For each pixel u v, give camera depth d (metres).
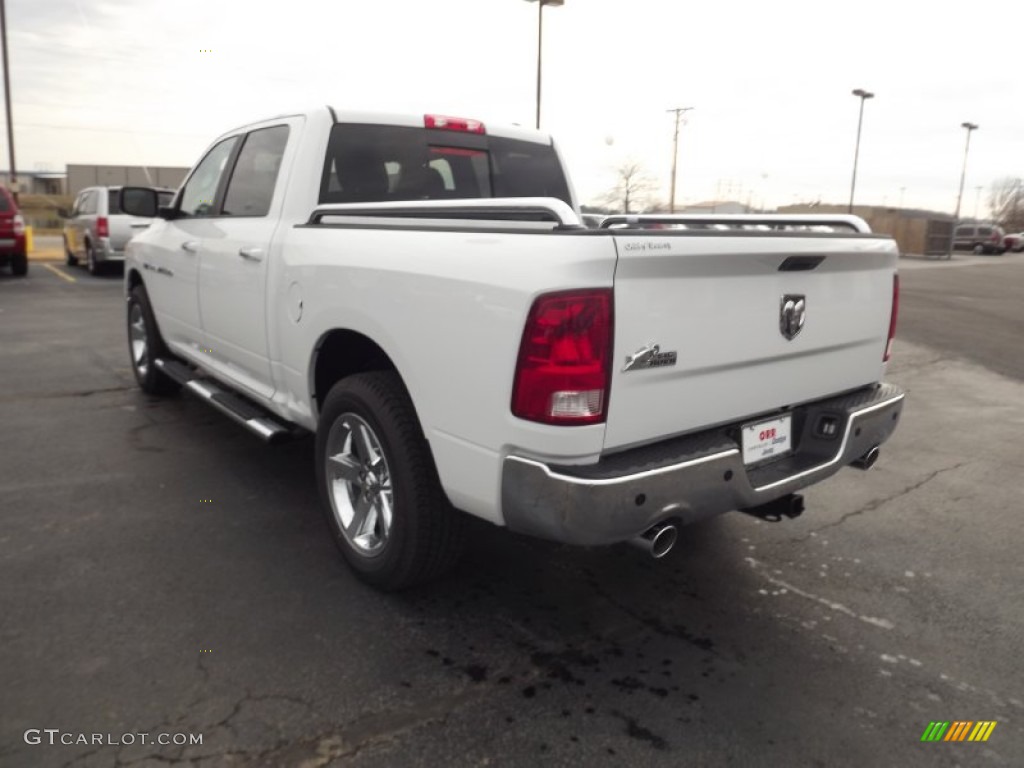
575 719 2.49
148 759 2.24
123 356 7.98
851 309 3.23
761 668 2.81
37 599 3.10
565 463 2.40
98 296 12.72
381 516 3.21
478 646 2.88
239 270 4.08
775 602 3.30
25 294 12.78
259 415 4.19
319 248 3.37
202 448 5.03
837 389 3.30
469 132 4.35
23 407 5.96
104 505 4.07
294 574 3.38
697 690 2.66
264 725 2.40
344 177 3.89
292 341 3.63
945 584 3.49
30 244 21.94
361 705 2.52
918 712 2.58
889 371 8.60
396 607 3.14
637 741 2.39
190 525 3.85
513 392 2.43
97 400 6.22
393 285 2.87
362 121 3.96
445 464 2.74
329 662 2.74
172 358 5.94
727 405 2.79
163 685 2.58
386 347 2.94
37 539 3.65
